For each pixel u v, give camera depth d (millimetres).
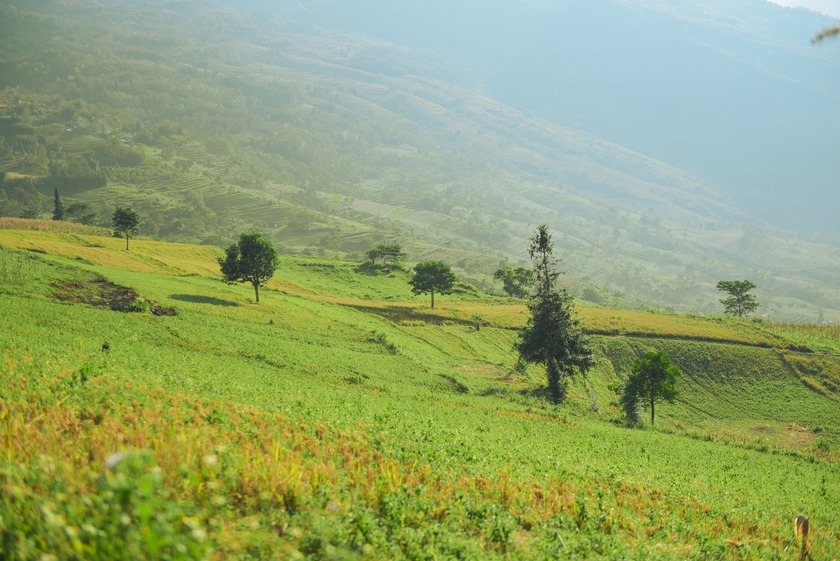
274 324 79250
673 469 34344
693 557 16547
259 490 12102
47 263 79875
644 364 69375
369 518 12047
